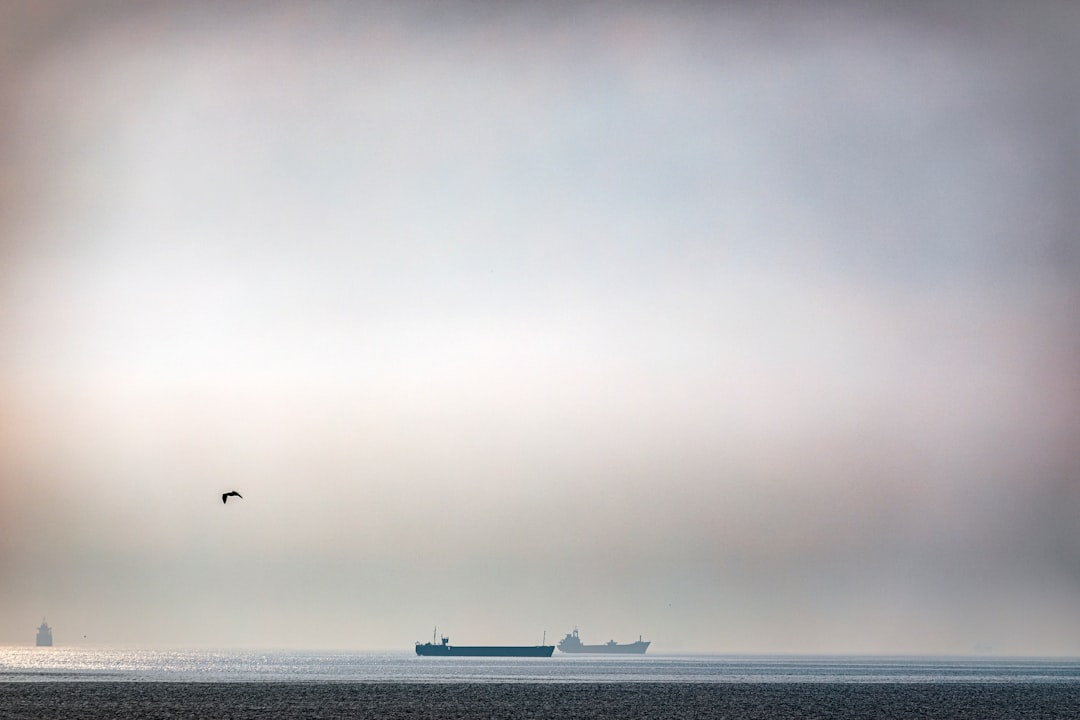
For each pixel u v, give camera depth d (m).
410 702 106.56
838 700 119.50
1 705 95.44
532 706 104.44
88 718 84.25
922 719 96.62
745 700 118.06
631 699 117.19
